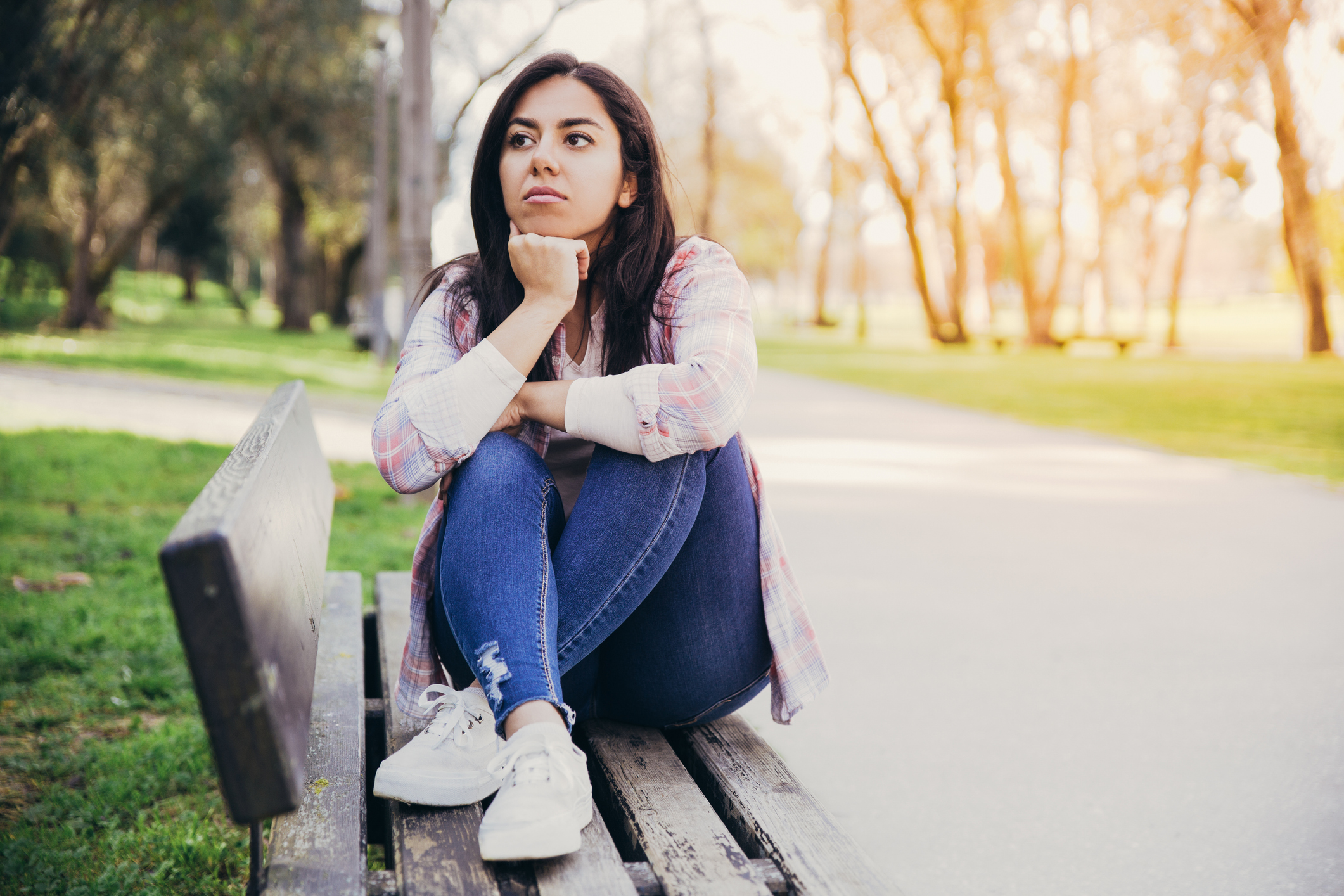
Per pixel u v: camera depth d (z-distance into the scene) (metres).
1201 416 12.96
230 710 1.00
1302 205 23.83
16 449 7.00
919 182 36.62
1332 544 5.72
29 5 7.93
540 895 1.27
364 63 25.64
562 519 1.69
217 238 31.42
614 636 1.77
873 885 1.33
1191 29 22.17
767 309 81.19
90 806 2.38
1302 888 2.16
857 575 4.93
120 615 3.69
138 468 6.63
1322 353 24.67
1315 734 3.02
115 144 20.23
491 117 1.84
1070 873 2.23
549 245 1.63
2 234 9.26
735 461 1.75
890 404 14.31
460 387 1.59
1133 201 37.81
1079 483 7.77
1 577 4.10
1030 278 33.81
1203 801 2.59
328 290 48.53
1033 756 2.88
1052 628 4.11
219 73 19.53
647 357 1.82
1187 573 5.03
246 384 13.09
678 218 1.97
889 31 32.28
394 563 4.55
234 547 1.01
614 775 1.66
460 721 1.53
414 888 1.27
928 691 3.40
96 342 20.25
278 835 1.37
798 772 2.78
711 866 1.37
